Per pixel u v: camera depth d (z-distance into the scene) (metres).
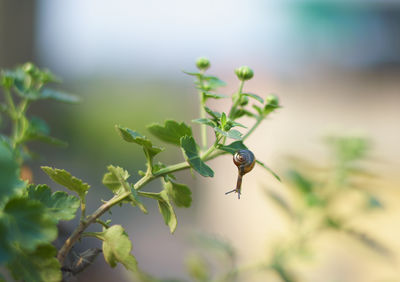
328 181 0.59
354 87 2.14
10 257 0.23
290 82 2.18
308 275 0.76
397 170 0.72
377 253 0.58
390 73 2.33
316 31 2.57
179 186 0.29
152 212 1.23
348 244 0.61
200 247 0.58
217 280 0.56
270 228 1.18
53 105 1.12
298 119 1.64
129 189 0.28
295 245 0.59
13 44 0.99
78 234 0.28
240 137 0.28
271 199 0.60
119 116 2.17
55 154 1.04
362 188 0.59
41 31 1.07
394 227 0.86
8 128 0.56
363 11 2.52
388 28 2.50
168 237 1.12
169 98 2.51
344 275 0.76
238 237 1.15
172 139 0.31
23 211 0.24
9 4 0.97
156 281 0.50
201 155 0.30
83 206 0.28
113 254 0.28
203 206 1.33
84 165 1.41
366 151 0.58
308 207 0.58
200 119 0.29
